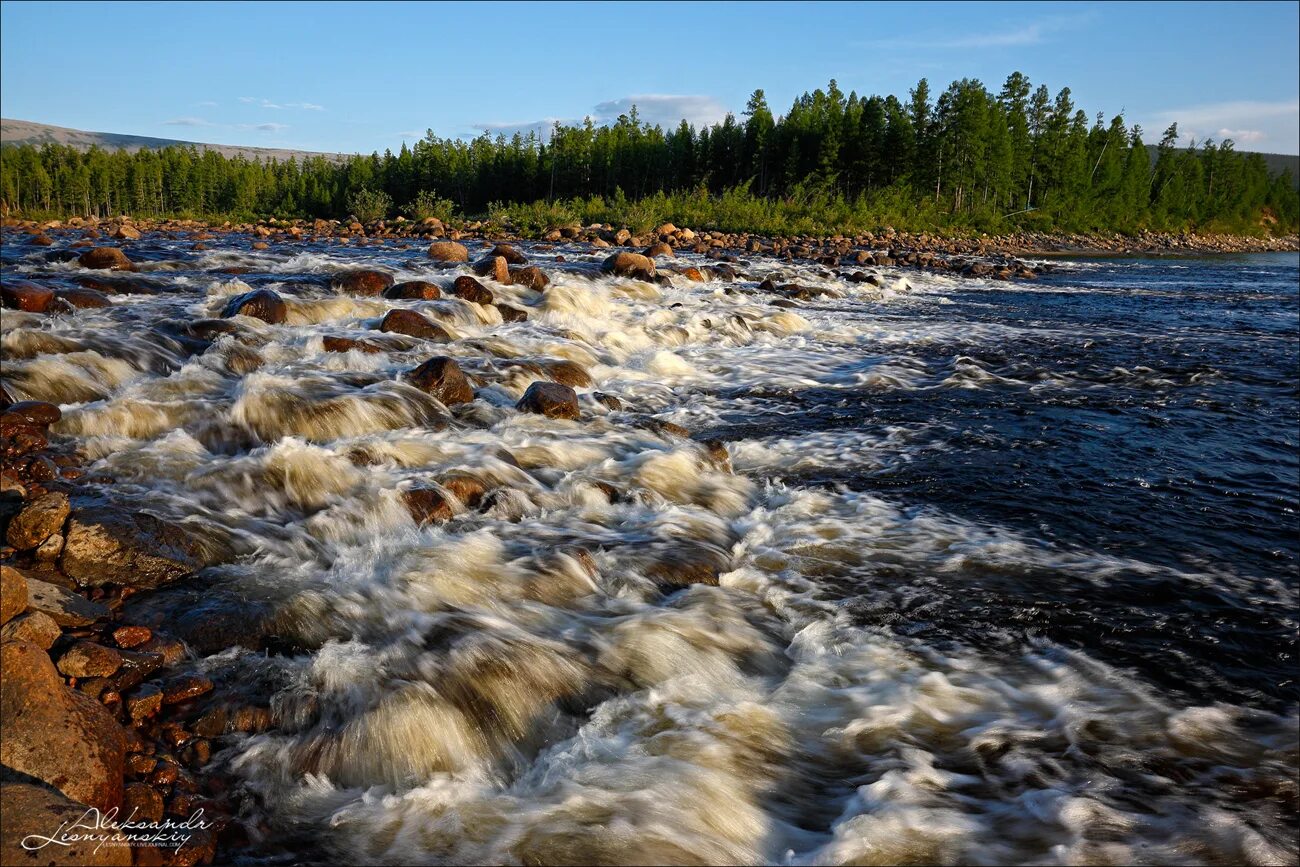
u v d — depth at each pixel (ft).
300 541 20.75
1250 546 23.08
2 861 9.78
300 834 12.26
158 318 40.73
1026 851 12.20
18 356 32.32
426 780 13.43
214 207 366.84
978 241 229.86
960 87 281.13
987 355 51.26
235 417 27.94
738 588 20.34
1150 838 12.48
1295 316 72.33
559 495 24.86
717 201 221.66
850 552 22.41
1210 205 379.76
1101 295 91.15
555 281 63.26
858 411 37.65
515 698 15.16
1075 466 29.68
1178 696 16.17
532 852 11.87
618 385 41.22
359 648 16.08
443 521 22.67
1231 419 36.27
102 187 377.50
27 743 11.58
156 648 15.35
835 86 314.35
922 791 13.41
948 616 19.10
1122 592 20.30
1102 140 376.27
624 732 14.66
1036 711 15.65
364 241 107.34
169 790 12.64
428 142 330.13
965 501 26.25
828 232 196.34
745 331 57.36
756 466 29.96
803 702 15.84
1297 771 14.03
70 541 17.69
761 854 12.17
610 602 19.07
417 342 40.98
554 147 309.22
